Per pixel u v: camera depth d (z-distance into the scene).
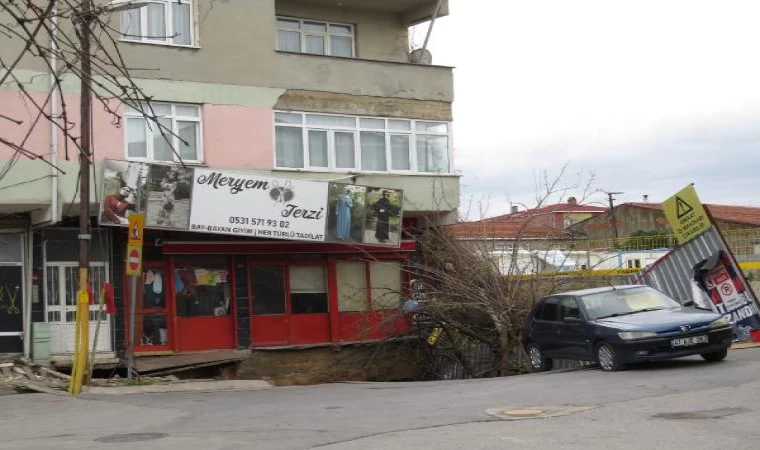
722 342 16.08
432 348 25.45
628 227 54.16
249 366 23.67
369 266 25.88
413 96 25.95
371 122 25.27
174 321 22.80
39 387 17.55
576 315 17.58
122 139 21.41
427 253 25.52
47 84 20.09
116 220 20.66
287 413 12.76
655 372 15.27
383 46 27.75
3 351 20.81
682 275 21.89
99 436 10.73
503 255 24.50
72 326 21.64
